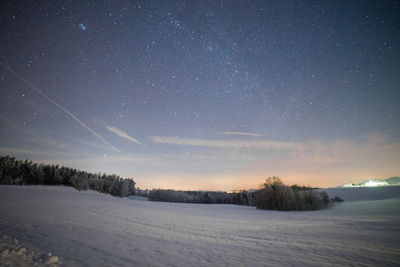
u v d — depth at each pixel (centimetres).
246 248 509
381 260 409
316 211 1859
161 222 968
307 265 380
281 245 543
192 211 1833
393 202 2139
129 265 352
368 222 960
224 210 2089
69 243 461
